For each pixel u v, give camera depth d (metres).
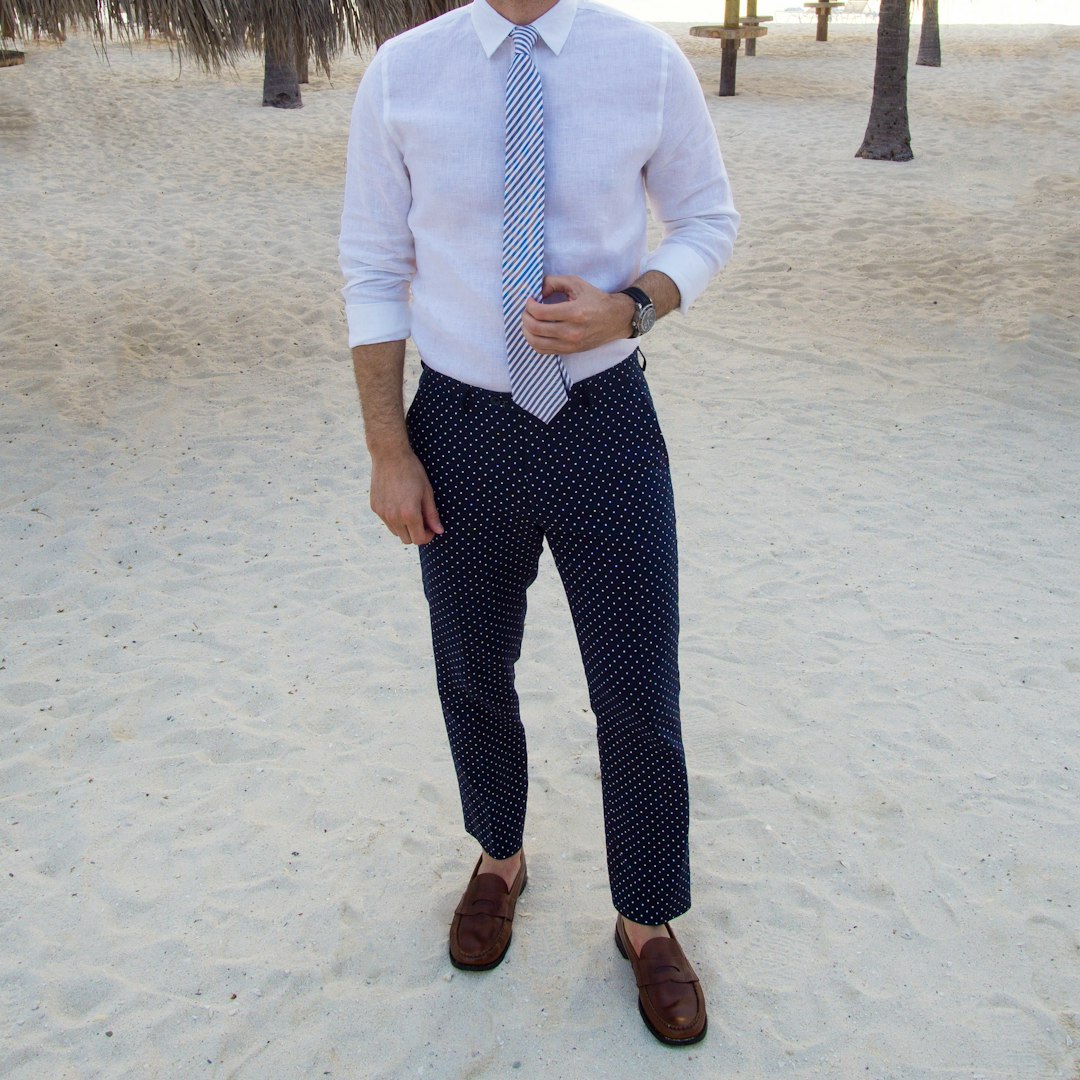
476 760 2.03
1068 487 4.04
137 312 6.25
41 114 11.76
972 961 2.11
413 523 1.73
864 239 7.39
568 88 1.52
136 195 8.88
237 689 3.01
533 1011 2.03
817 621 3.26
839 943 2.16
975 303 6.05
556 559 1.81
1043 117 11.05
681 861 1.94
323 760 2.72
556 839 2.45
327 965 2.13
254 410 4.98
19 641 3.25
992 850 2.38
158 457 4.50
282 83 12.34
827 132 10.89
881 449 4.42
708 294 6.42
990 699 2.87
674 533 1.77
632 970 2.10
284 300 6.49
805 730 2.78
